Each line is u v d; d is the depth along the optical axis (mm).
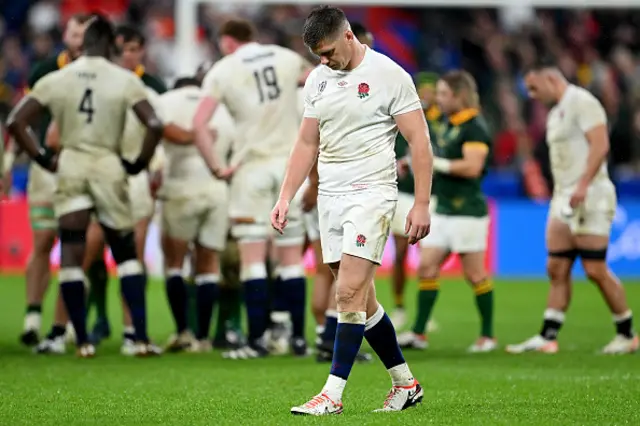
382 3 54219
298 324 31156
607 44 74312
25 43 72000
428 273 33500
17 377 25641
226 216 32594
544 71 32312
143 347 30422
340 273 19422
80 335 30156
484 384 24828
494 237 61188
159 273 59062
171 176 32344
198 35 71375
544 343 32812
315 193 29062
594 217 31859
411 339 33625
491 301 33406
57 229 32688
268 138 30391
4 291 51031
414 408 20469
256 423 18500
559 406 20953
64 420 19172
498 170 67625
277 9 73688
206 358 30391
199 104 30422
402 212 38500
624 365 29281
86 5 75375
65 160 29438
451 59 74812
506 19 76125
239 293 34219
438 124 36875
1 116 66125
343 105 19391
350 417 19016
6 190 34281
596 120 31500
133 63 33750
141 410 20422
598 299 49938
